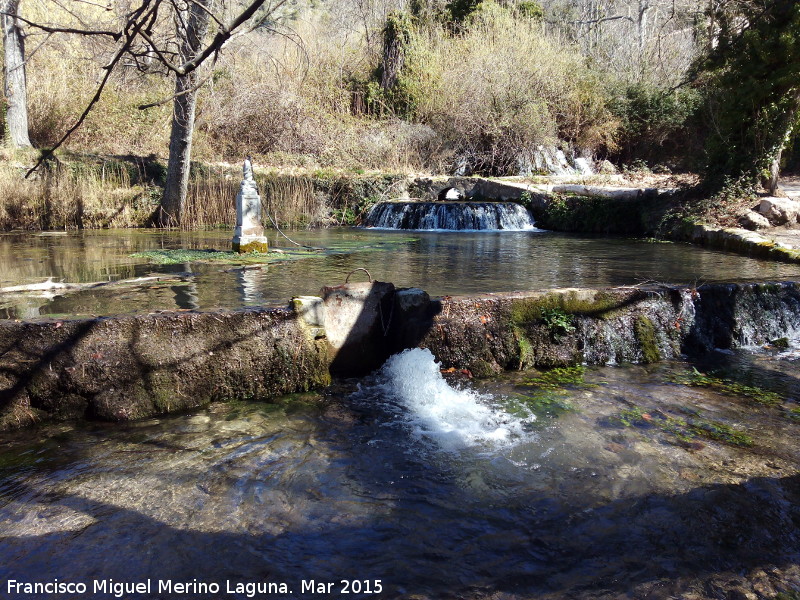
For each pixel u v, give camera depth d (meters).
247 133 19.20
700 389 4.95
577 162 20.53
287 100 19.11
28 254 9.77
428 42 22.50
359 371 5.24
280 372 4.78
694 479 3.50
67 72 17.97
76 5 16.41
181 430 4.14
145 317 4.44
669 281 7.10
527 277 7.59
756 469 3.61
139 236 12.59
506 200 16.12
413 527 3.06
